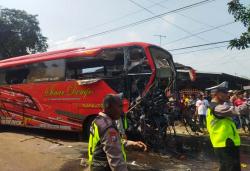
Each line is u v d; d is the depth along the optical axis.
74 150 11.18
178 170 9.29
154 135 11.55
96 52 12.23
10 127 16.20
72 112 13.02
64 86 13.27
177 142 12.99
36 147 11.52
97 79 12.35
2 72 15.22
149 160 10.25
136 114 11.52
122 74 11.90
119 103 4.20
